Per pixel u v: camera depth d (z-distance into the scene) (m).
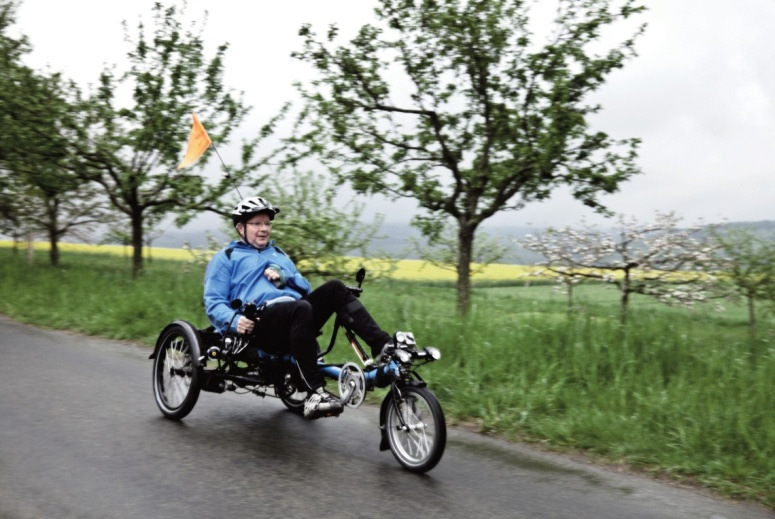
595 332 7.11
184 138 14.76
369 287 15.55
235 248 5.26
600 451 4.85
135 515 3.44
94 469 4.06
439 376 6.41
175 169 14.92
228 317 4.93
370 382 4.52
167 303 10.44
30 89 14.91
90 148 15.09
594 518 3.70
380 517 3.58
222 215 15.01
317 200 15.37
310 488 3.94
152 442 4.62
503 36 10.57
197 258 15.38
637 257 12.51
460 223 11.63
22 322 10.01
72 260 26.39
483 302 11.55
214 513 3.52
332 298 4.75
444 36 10.68
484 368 6.60
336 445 4.79
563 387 6.07
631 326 7.27
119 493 3.72
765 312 12.53
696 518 3.76
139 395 5.89
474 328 7.44
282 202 15.24
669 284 12.53
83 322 9.62
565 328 7.27
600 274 12.76
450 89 11.16
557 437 5.11
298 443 4.79
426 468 4.23
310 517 3.53
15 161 16.05
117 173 14.89
